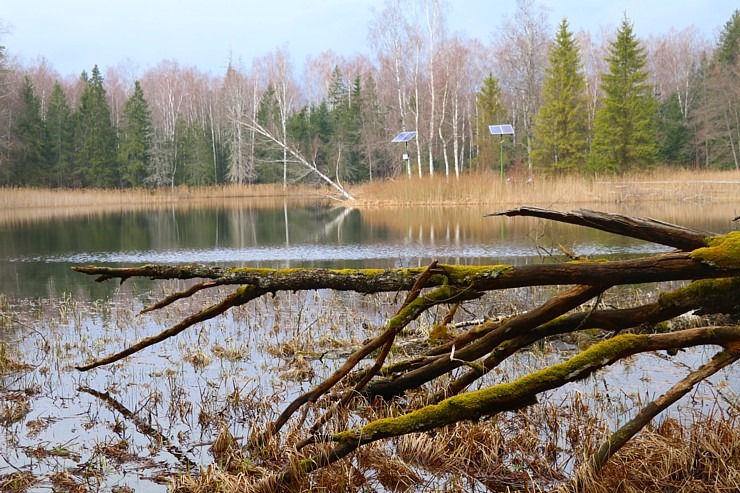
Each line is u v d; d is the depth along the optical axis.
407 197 29.39
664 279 3.38
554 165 38.88
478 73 56.50
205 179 56.72
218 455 3.99
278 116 57.38
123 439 4.22
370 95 58.00
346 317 7.74
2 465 3.82
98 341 6.74
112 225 22.89
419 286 3.72
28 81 54.31
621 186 28.47
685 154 48.62
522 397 3.35
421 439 3.96
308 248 14.62
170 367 5.79
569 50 39.44
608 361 3.38
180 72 71.50
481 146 45.34
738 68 45.62
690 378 3.43
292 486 3.49
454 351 4.08
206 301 8.97
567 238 15.40
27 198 38.97
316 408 4.38
